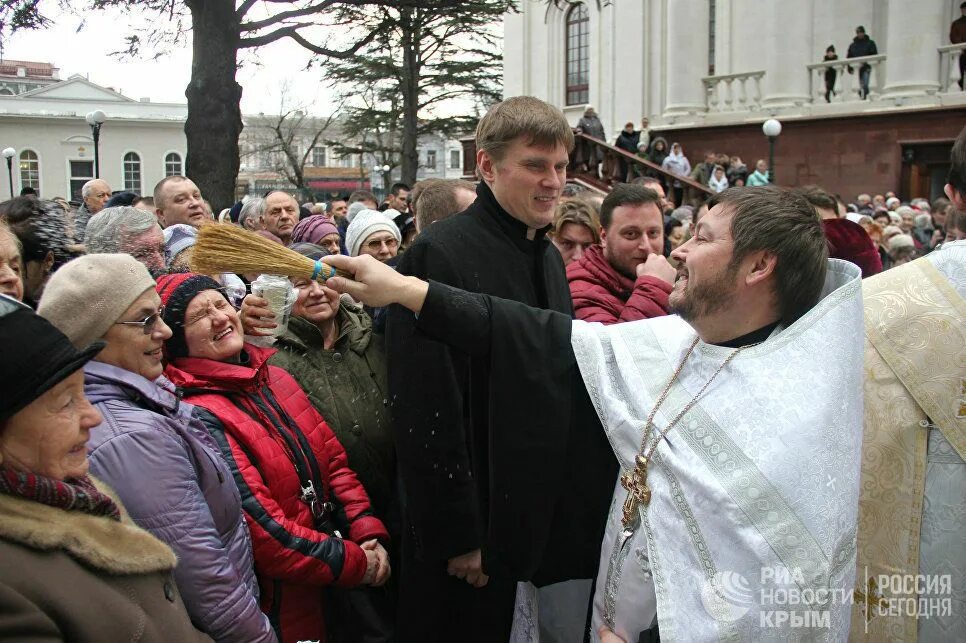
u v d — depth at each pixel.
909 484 1.86
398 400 2.19
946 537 1.82
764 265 1.59
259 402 2.44
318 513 2.47
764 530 1.45
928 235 9.97
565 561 1.94
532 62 25.05
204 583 1.81
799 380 1.52
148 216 3.06
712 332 1.67
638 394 1.69
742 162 17.36
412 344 2.17
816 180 16.78
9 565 1.26
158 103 36.72
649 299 2.78
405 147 27.45
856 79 16.84
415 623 2.33
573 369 1.83
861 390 1.56
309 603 2.42
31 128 35.00
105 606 1.36
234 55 11.41
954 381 1.81
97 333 1.90
